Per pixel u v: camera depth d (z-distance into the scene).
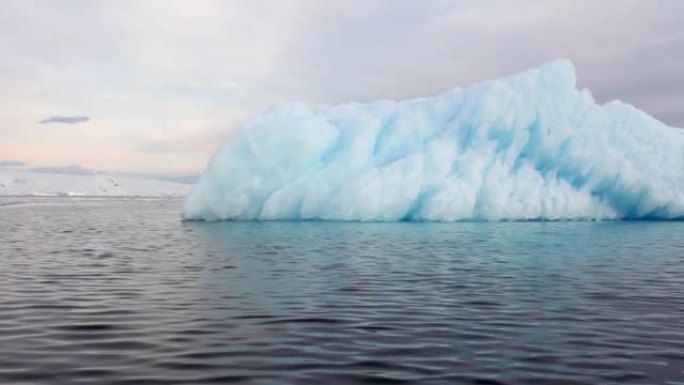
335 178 28.34
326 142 29.33
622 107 30.58
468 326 7.72
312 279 11.73
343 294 10.05
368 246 18.19
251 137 28.66
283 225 26.75
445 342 6.91
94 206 68.62
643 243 19.30
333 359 6.20
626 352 6.51
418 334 7.29
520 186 28.33
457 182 27.73
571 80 29.77
